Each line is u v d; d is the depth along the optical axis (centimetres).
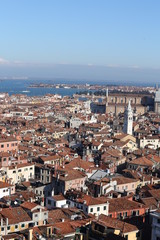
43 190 19862
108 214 15450
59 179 19688
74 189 18712
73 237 12481
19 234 12350
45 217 14175
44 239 11812
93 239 12475
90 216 14400
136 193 19500
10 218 13662
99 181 19400
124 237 12681
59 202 16000
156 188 19650
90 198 15888
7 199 16588
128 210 15800
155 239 13462
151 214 13838
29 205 14400
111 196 17812
